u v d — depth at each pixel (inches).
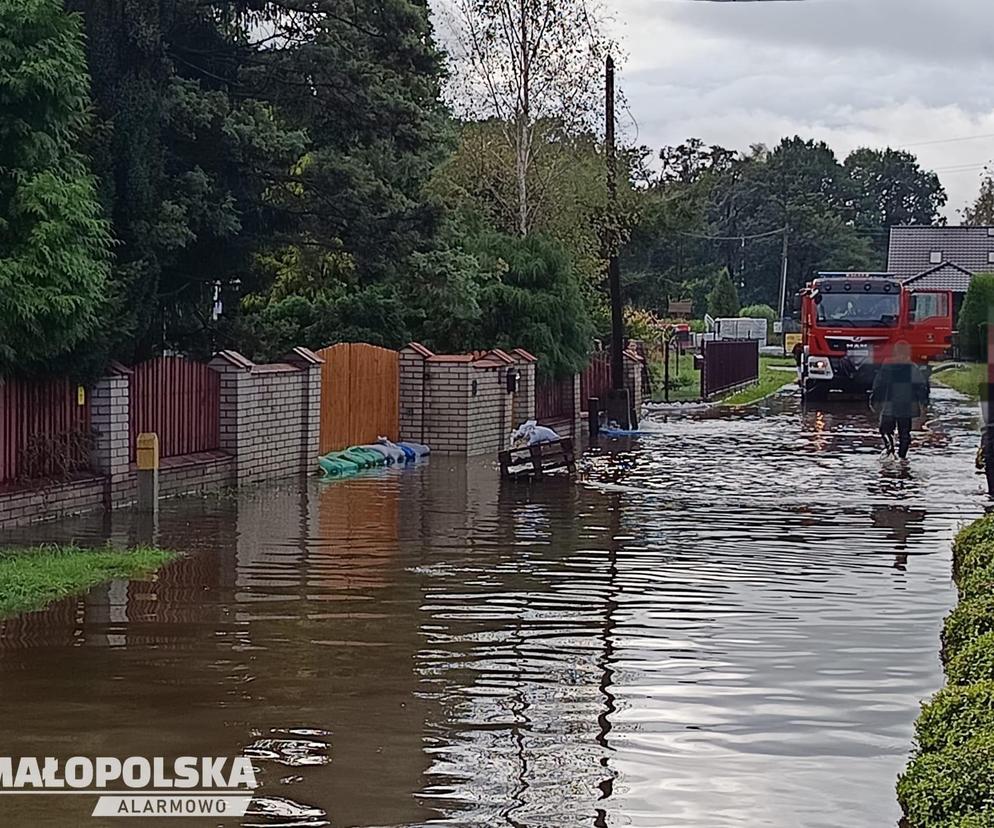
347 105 882.8
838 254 4635.8
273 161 858.1
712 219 4771.2
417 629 432.5
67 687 360.2
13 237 576.1
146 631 424.5
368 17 895.1
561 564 553.9
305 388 884.6
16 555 541.6
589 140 1337.4
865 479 884.0
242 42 879.1
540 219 1325.0
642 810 274.1
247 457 820.6
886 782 290.7
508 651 404.2
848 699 352.5
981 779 239.6
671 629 433.7
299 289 1112.2
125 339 679.7
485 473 910.4
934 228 3735.2
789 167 5054.1
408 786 287.9
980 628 366.6
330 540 609.9
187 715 336.8
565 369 1248.2
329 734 323.0
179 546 587.5
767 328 3890.3
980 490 823.7
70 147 629.0
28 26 576.4
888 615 454.9
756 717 336.8
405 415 1049.5
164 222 737.6
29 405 650.8
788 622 443.8
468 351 1206.3
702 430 1314.0
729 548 598.5
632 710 342.6
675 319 2972.4
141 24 751.7
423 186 1010.7
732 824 266.5
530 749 312.2
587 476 896.9
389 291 1142.3
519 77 1306.6
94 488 684.1
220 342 895.1
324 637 419.8
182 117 805.2
